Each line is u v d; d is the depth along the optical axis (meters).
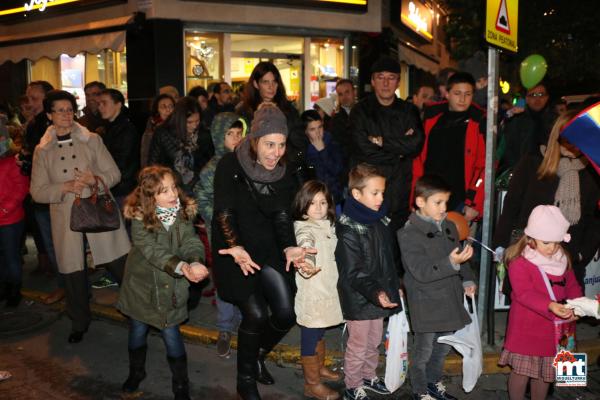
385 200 3.60
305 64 9.95
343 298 3.44
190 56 9.08
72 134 4.52
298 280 3.56
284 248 3.26
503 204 3.92
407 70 13.75
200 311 5.15
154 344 4.67
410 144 4.38
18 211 5.43
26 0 10.38
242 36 9.50
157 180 3.46
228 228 3.18
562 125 3.45
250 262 3.03
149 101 8.79
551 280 3.19
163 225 3.55
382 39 10.40
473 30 11.97
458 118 4.52
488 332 4.18
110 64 9.93
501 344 4.22
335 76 10.19
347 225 3.38
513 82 11.98
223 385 3.96
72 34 9.60
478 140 4.45
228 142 4.08
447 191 3.39
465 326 3.46
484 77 5.76
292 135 4.42
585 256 3.69
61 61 10.80
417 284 3.41
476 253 5.59
